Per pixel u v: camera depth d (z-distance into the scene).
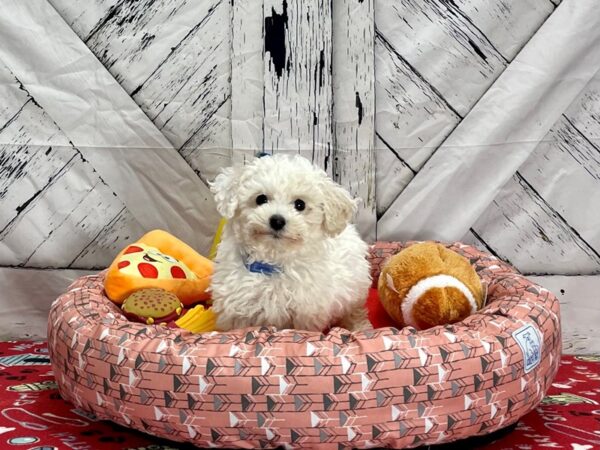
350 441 1.48
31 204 2.45
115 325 1.68
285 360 1.48
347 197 1.87
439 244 2.14
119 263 2.04
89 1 2.34
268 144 2.41
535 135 2.40
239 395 1.47
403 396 1.48
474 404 1.53
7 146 2.41
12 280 2.49
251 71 2.37
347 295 1.91
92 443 1.62
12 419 1.75
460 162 2.42
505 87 2.37
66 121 2.40
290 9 2.34
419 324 1.94
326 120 2.40
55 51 2.36
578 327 2.49
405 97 2.42
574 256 2.47
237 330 1.68
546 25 2.34
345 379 1.46
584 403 1.90
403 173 2.46
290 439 1.48
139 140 2.42
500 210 2.46
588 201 2.44
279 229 1.73
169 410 1.51
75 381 1.68
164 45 2.38
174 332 1.63
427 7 2.37
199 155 2.45
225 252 1.89
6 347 2.40
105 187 2.45
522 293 1.91
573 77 2.36
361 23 2.36
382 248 2.42
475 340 1.57
